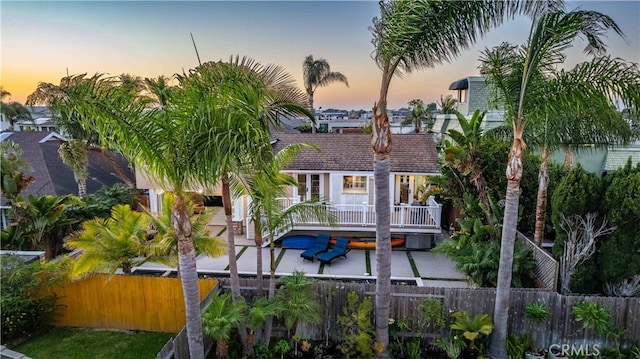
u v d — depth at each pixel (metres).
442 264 13.95
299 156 17.05
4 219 13.31
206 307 8.09
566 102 7.54
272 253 8.26
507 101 8.35
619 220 9.14
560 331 8.45
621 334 8.19
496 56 8.51
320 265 13.71
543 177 11.65
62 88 5.31
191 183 6.22
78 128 15.31
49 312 9.15
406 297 8.67
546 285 10.04
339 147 18.00
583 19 6.89
